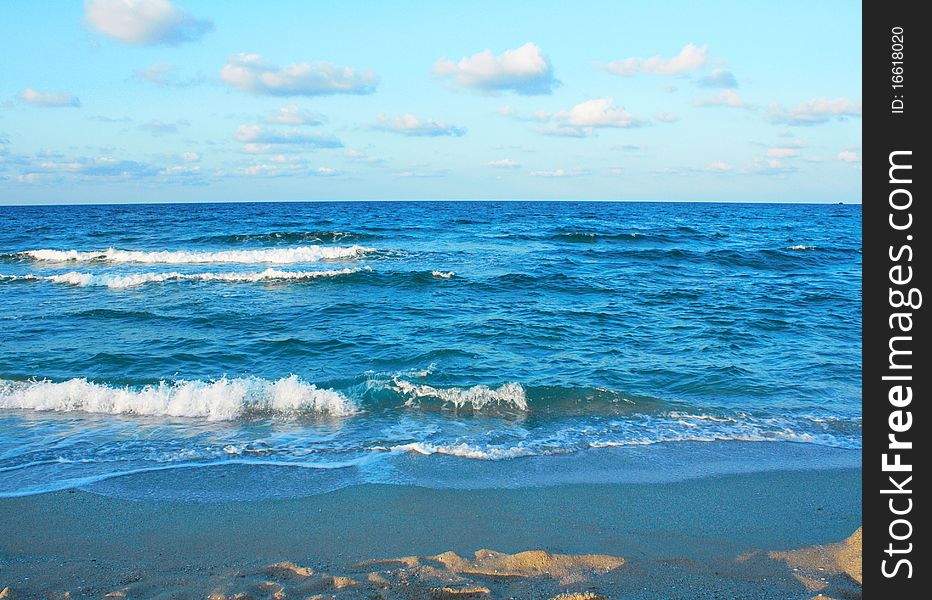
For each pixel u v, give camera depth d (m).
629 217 60.88
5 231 39.03
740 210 99.00
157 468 6.47
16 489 5.96
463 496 5.85
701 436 7.43
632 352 11.14
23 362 10.43
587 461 6.71
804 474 6.36
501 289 17.75
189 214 67.19
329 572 4.38
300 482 6.14
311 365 10.38
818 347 11.59
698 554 4.75
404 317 14.01
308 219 53.69
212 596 3.97
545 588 4.11
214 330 12.73
